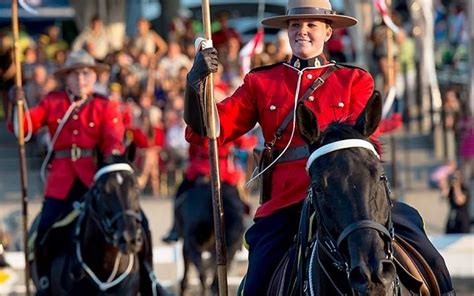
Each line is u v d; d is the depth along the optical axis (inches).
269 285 510.0
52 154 787.4
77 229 735.7
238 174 1041.5
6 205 1355.8
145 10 2044.8
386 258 430.6
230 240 1014.4
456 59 1753.2
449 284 509.4
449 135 1486.2
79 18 1835.6
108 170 725.9
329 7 523.2
